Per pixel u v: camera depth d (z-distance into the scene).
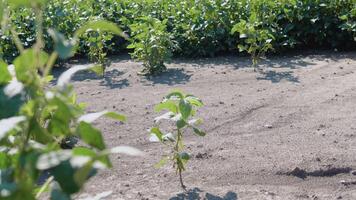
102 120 6.12
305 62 8.52
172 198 4.29
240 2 9.32
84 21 9.12
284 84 7.30
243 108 6.33
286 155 4.98
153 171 4.79
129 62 9.03
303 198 4.26
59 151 1.70
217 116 6.10
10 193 1.63
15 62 1.79
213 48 9.20
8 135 1.92
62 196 1.64
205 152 5.11
